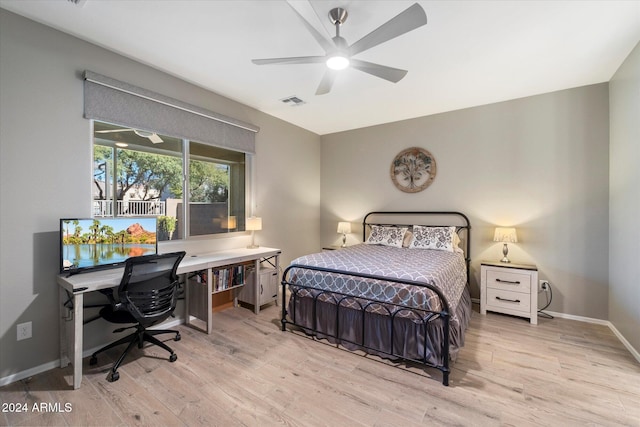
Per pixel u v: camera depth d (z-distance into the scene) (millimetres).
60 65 2125
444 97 3404
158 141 2812
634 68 2338
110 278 2041
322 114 4039
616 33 2133
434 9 1863
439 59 2512
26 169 1994
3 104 1898
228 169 3525
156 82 2695
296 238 4566
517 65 2627
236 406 1719
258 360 2244
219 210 3430
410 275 2232
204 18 1978
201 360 2240
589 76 2861
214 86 3088
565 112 3180
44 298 2082
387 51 2375
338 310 2475
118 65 2430
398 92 3252
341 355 2330
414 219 4211
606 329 2852
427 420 1609
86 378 1990
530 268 3055
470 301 3475
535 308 2986
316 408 1705
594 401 1769
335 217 4992
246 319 3100
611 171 2877
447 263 2723
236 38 2217
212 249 3295
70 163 2191
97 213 2404
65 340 2137
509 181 3504
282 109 3826
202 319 2809
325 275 2570
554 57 2482
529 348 2449
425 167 4086
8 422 1581
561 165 3207
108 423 1577
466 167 3787
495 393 1846
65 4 1841
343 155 4895
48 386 1898
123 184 2572
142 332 2312
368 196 4641
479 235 3703
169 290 2307
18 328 1972
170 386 1907
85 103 2242
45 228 2082
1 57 1887
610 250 2900
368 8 1852
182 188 3016
